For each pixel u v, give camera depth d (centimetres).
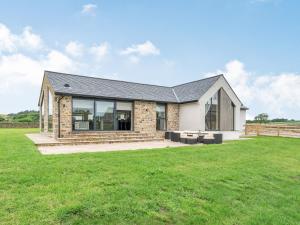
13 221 386
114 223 411
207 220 461
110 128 1723
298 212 554
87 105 1619
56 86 1525
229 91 2139
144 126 1870
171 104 2073
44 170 661
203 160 932
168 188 586
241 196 598
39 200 466
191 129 2000
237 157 1041
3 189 517
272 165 942
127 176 649
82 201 470
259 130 2539
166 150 1110
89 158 851
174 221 441
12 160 774
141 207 472
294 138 2095
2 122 3428
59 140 1366
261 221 486
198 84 2225
